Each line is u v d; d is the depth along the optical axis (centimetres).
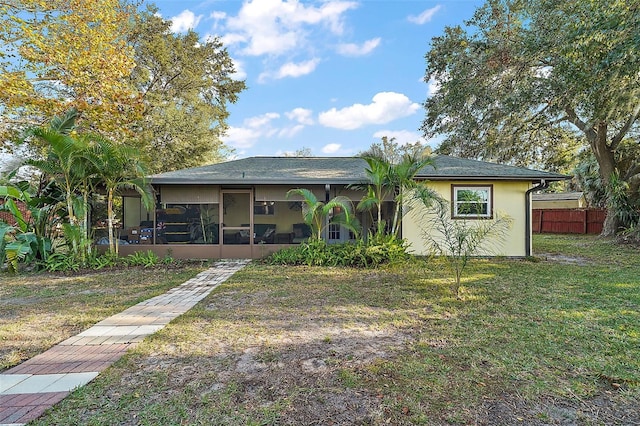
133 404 269
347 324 452
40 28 1092
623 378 303
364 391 286
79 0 1086
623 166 1599
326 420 248
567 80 1061
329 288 653
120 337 411
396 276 756
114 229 1124
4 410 261
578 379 303
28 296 613
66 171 821
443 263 889
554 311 496
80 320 477
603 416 250
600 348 367
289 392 284
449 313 494
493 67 1352
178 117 1916
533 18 1236
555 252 1145
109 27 1164
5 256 807
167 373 319
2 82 1011
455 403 268
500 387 291
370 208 1012
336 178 1021
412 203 1051
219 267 902
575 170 2039
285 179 1012
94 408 264
